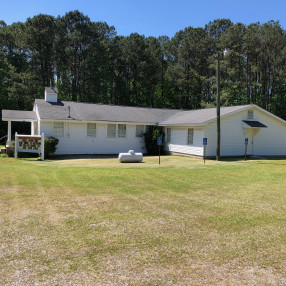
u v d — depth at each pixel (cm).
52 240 426
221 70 3644
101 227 484
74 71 3978
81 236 443
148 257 377
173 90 4469
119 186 827
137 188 802
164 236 448
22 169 1155
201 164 1409
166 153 2162
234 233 467
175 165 1357
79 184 848
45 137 1781
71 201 648
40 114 1836
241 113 1912
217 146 1648
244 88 3856
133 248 403
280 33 3516
